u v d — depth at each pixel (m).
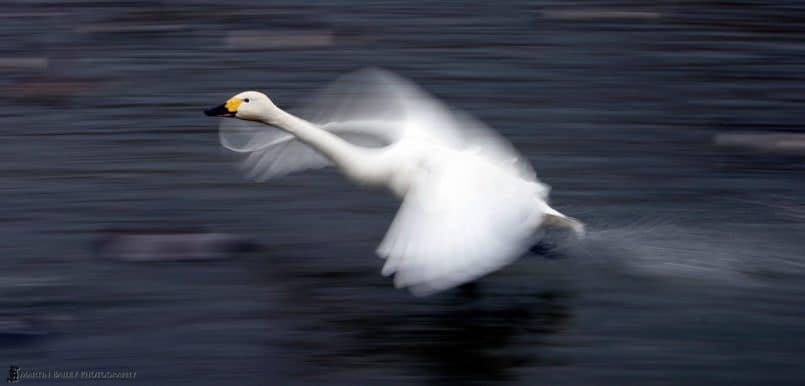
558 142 17.48
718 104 19.50
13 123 18.41
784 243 13.82
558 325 11.75
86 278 12.70
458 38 23.91
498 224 10.84
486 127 18.12
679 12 25.81
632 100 19.62
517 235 11.20
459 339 11.56
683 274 12.82
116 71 21.61
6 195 15.29
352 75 21.28
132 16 25.84
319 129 12.37
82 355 11.14
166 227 14.11
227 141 13.31
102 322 11.75
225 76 21.33
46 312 11.91
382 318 11.87
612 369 11.02
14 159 16.73
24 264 13.06
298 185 15.40
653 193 15.47
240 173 15.91
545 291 12.37
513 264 12.95
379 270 12.94
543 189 11.95
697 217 14.56
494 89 20.31
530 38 23.84
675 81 20.81
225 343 11.39
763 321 11.84
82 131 18.03
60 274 12.80
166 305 12.14
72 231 14.06
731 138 17.48
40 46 23.48
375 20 25.41
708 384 10.77
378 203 14.80
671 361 11.12
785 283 12.68
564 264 12.97
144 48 23.30
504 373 10.95
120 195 15.30
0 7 26.78
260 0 27.25
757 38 23.78
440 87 20.52
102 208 14.84
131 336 11.50
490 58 22.39
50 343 11.35
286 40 23.72
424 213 10.52
